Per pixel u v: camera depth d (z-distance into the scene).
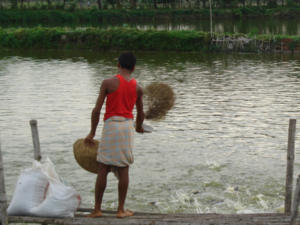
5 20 69.38
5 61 27.70
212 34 31.80
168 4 87.38
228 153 9.72
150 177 8.35
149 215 4.86
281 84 18.16
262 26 54.56
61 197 4.43
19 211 4.54
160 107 5.12
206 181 8.16
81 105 14.68
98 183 4.64
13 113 13.59
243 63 25.19
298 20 68.81
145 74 21.41
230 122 12.33
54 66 25.14
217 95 16.09
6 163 9.02
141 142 10.53
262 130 11.49
